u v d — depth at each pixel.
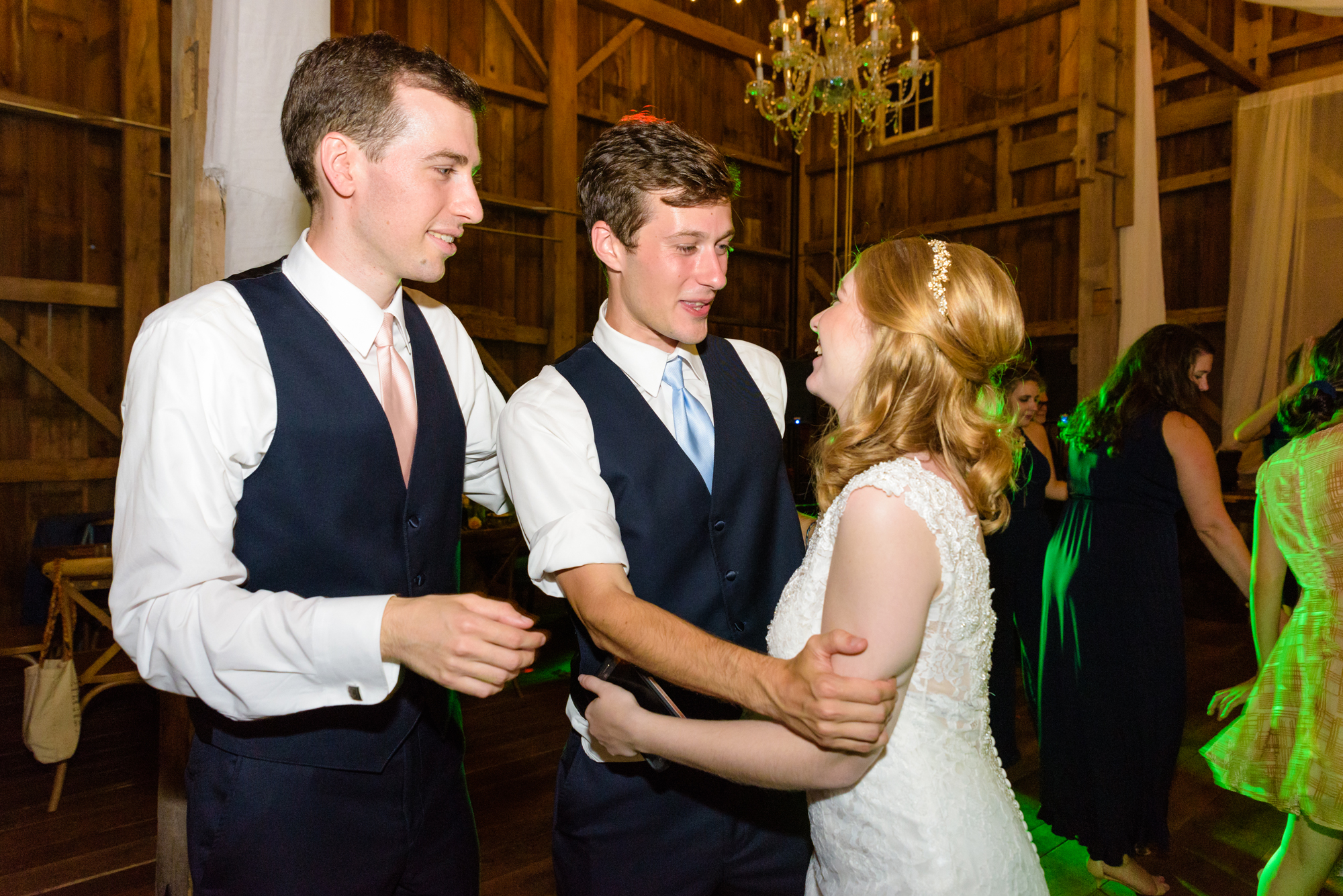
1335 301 6.02
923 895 0.96
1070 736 2.33
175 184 1.73
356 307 1.15
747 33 8.00
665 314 1.25
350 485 1.10
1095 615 2.27
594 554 1.10
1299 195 6.13
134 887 2.27
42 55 4.69
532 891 2.25
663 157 1.19
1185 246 6.75
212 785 1.06
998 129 7.09
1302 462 1.61
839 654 0.88
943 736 1.01
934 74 7.57
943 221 7.53
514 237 6.53
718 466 1.31
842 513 0.97
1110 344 5.09
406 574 1.17
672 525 1.25
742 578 1.31
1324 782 1.51
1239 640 4.86
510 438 1.24
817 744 0.88
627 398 1.28
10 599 4.66
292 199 1.54
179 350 0.99
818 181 8.45
